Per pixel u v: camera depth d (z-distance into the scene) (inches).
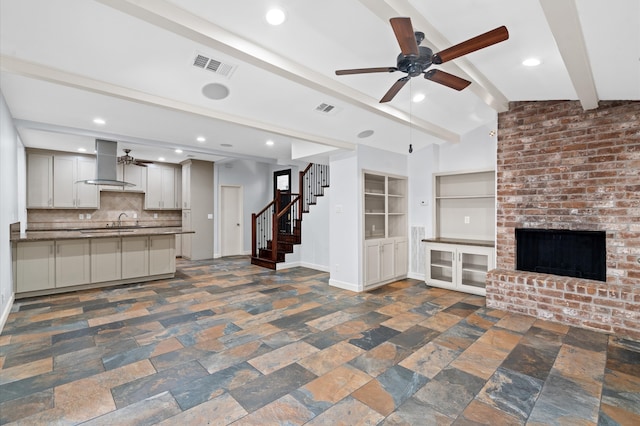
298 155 221.1
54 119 159.8
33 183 249.3
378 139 196.9
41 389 88.4
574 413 78.7
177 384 91.3
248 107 144.7
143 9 76.2
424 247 223.0
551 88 133.0
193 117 160.9
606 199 137.6
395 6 80.6
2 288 136.0
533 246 160.2
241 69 117.8
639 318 122.2
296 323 139.6
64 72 107.0
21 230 220.4
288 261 271.1
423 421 76.0
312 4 85.0
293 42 101.2
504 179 166.7
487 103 149.8
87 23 89.3
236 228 355.3
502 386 90.8
